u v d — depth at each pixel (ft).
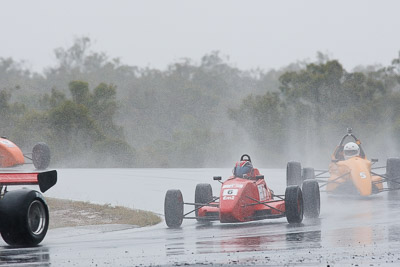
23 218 109.50
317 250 96.68
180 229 141.69
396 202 186.09
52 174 115.14
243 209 142.31
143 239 120.37
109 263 88.79
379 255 90.74
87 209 185.37
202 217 147.43
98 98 533.55
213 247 103.76
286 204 140.46
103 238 125.39
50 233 138.72
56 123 484.74
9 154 258.57
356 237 111.45
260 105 520.42
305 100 518.78
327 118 501.15
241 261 87.86
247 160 158.71
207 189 161.89
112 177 293.84
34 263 89.56
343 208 173.99
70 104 488.44
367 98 515.09
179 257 93.15
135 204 199.11
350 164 202.39
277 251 96.58
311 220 147.64
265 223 148.15
